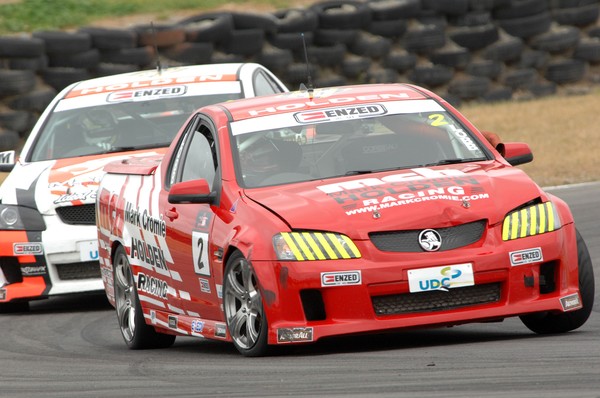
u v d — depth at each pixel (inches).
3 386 887.1
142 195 1123.9
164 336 1124.5
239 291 912.3
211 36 3004.4
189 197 965.2
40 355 1085.8
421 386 709.3
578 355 782.5
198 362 922.1
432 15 3326.8
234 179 967.6
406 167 976.3
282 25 3139.8
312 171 973.2
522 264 868.0
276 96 1097.4
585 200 1895.9
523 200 900.0
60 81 2878.9
